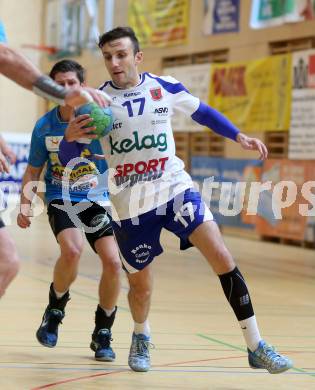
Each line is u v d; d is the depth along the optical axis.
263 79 29.70
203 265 21.55
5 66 6.07
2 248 6.86
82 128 8.04
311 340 11.73
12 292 15.38
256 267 21.77
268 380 9.08
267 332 12.27
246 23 31.00
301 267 22.14
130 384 8.68
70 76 9.63
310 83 27.30
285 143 29.03
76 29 43.31
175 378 9.05
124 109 8.96
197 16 33.94
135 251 9.12
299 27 28.28
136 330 9.53
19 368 9.28
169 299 15.43
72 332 11.65
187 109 9.28
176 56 35.47
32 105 48.22
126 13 38.78
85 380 8.80
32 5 46.97
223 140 32.66
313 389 8.72
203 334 11.88
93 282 17.47
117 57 8.97
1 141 8.04
